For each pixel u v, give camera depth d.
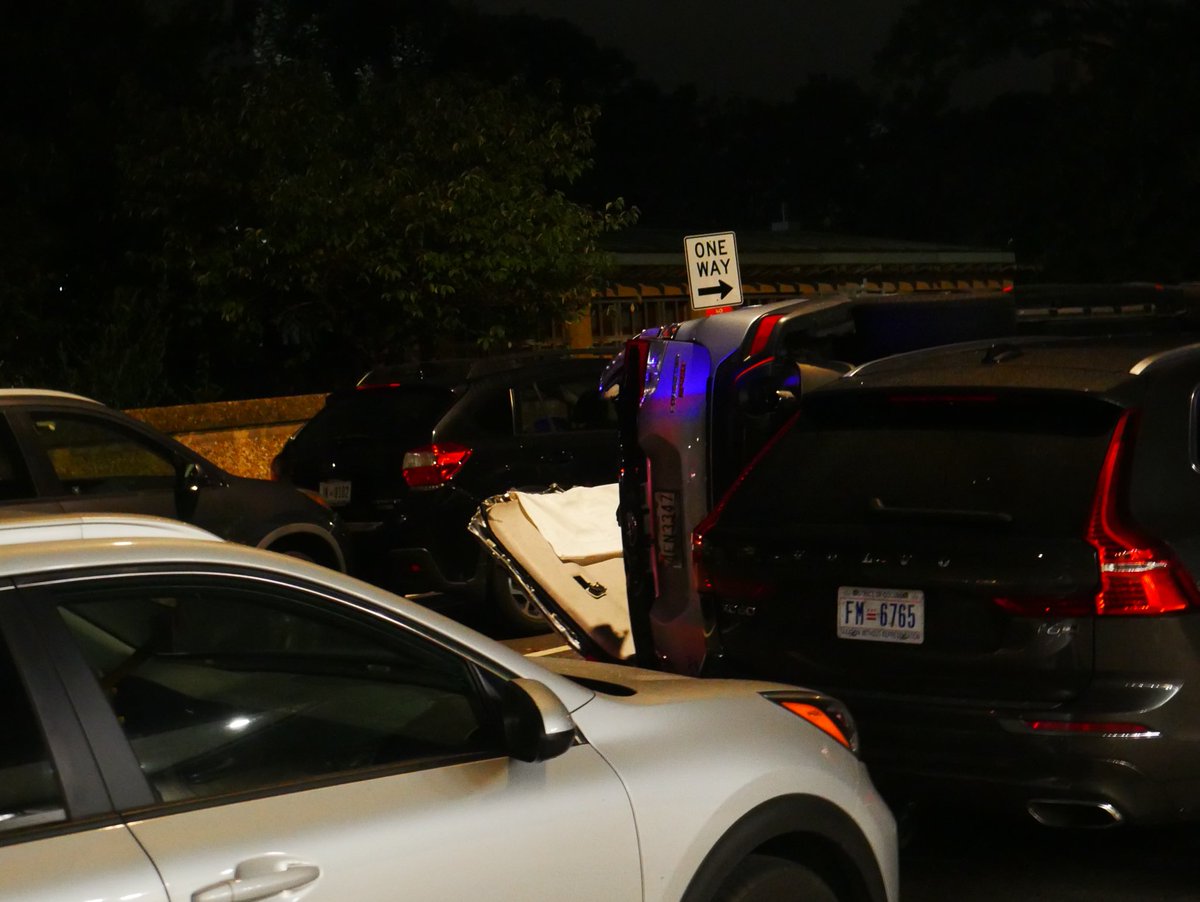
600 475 10.09
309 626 3.07
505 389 9.92
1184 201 30.89
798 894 3.54
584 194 41.06
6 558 2.74
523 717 3.10
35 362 17.00
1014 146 43.38
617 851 3.18
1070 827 4.47
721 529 5.16
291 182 15.32
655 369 5.84
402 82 16.81
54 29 18.67
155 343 15.83
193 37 19.83
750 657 5.04
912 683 4.65
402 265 15.58
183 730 2.82
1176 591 4.38
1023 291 7.97
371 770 2.99
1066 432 4.69
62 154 18.02
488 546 6.79
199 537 3.12
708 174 43.72
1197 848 5.26
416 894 2.85
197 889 2.59
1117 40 33.69
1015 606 4.45
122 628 2.82
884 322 7.02
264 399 14.32
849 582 4.79
